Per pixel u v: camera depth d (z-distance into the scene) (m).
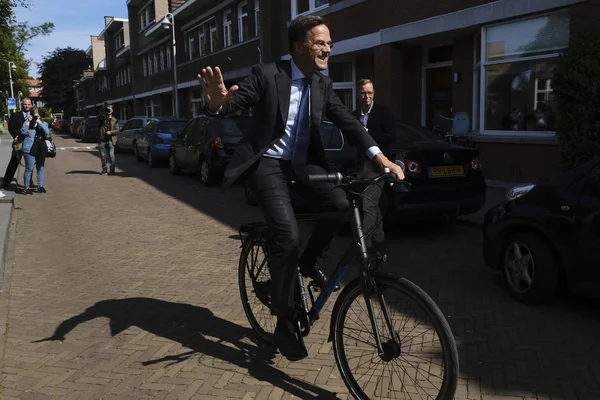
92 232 7.67
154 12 35.44
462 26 10.69
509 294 4.72
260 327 3.88
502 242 4.82
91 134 33.50
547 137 9.27
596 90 7.12
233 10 23.41
